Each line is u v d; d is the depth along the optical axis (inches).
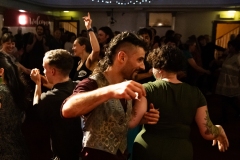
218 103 233.8
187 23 402.3
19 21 284.2
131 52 46.3
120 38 47.1
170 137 62.9
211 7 368.8
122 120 47.9
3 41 130.2
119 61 46.9
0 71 62.6
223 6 362.6
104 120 46.5
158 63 65.3
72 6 395.9
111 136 46.8
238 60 163.9
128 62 46.7
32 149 136.7
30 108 69.2
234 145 147.3
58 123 65.9
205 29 398.9
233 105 178.2
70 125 66.0
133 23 416.2
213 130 64.1
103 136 46.4
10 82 63.8
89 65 104.1
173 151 61.9
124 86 37.9
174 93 63.1
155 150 62.1
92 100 39.5
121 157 48.7
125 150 50.8
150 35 121.6
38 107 66.1
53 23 409.1
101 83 46.7
